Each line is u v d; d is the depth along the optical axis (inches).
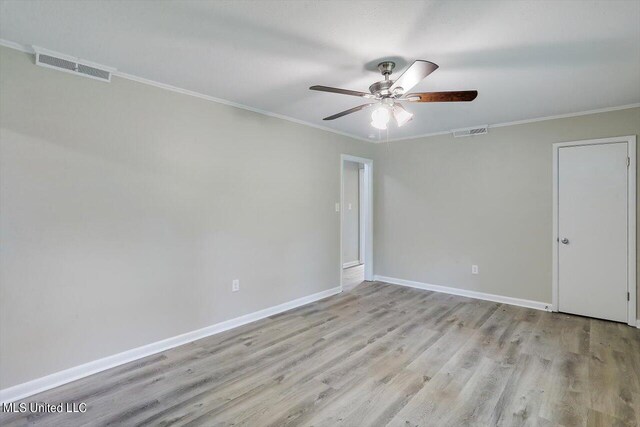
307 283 171.2
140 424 77.4
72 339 96.3
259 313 147.3
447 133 186.1
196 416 80.1
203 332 127.3
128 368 103.0
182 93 119.9
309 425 77.0
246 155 141.2
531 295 161.5
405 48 87.8
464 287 182.4
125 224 106.7
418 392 90.0
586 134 146.2
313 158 172.6
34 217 89.7
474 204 177.6
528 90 118.6
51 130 92.2
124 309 106.8
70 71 94.9
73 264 96.4
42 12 72.1
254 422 78.0
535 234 159.9
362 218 284.7
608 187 142.3
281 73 105.4
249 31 80.4
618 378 96.1
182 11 72.0
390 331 132.4
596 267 145.5
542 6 68.7
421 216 197.5
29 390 89.0
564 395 88.1
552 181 154.7
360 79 110.1
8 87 85.7
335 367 103.4
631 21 74.4
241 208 139.7
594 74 104.3
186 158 121.5
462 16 72.8
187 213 122.3
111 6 70.1
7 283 86.0
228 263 135.6
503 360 107.7
